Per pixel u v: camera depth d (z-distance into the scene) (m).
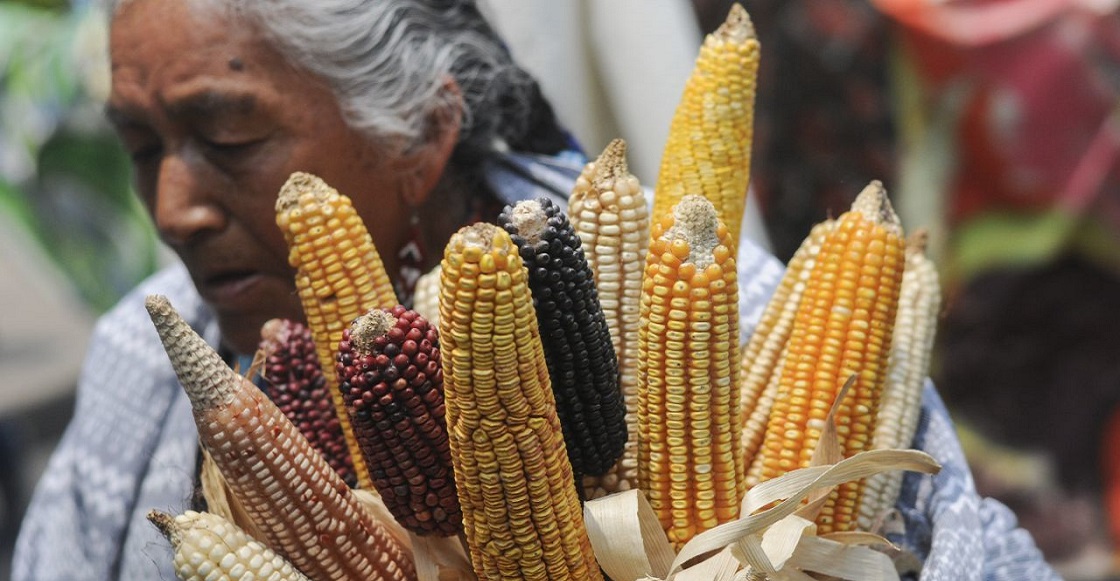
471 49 1.38
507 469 0.92
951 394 3.42
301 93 1.22
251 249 1.25
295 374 1.16
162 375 1.67
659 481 1.02
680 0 2.18
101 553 1.65
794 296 1.18
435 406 0.94
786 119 3.16
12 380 4.83
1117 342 3.30
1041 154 3.09
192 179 1.22
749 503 0.99
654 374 0.98
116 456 1.66
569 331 0.95
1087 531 3.38
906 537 1.23
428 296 1.16
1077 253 3.20
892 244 1.05
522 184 1.44
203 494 1.12
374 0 1.25
